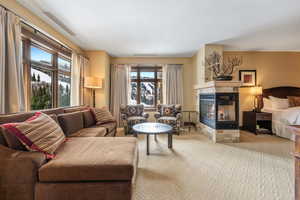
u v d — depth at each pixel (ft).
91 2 7.26
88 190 4.31
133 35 11.27
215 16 8.61
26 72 8.24
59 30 10.34
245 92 15.43
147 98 17.72
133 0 7.12
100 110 11.98
